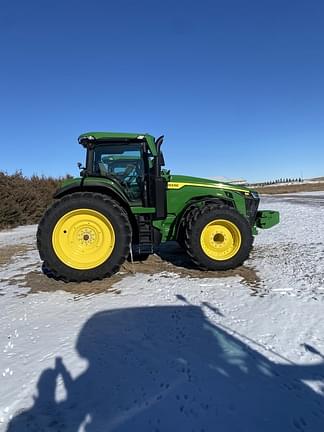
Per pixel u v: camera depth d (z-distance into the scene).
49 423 2.40
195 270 5.97
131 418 2.41
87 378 2.88
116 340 3.51
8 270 6.63
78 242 5.52
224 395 2.61
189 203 6.21
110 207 5.46
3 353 3.33
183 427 2.31
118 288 5.14
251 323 3.77
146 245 6.02
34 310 4.44
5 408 2.56
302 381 2.75
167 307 4.32
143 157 6.09
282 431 2.26
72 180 6.01
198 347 3.30
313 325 3.67
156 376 2.88
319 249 7.24
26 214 15.48
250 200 6.61
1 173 14.66
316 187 51.34
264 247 7.73
